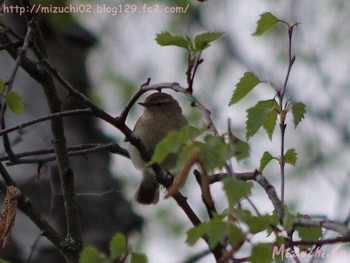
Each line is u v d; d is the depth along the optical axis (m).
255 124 6.64
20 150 10.17
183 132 5.49
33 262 10.00
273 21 6.75
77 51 12.45
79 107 11.52
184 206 6.92
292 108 6.62
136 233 13.27
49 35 11.96
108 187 11.31
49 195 10.31
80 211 10.95
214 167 5.37
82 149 9.25
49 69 7.12
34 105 10.55
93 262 5.89
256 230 5.60
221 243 5.95
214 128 5.61
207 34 6.49
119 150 8.59
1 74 10.79
